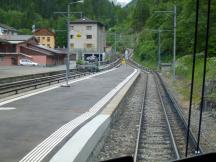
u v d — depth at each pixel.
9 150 11.48
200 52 50.84
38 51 95.44
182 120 21.67
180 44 71.62
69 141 12.52
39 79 37.88
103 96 28.64
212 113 24.80
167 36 91.75
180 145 16.36
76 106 22.50
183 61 58.12
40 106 22.19
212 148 15.80
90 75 62.47
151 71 92.94
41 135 13.77
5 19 166.12
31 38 100.31
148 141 16.98
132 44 168.62
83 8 154.75
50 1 166.75
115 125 20.98
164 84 50.47
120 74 67.25
